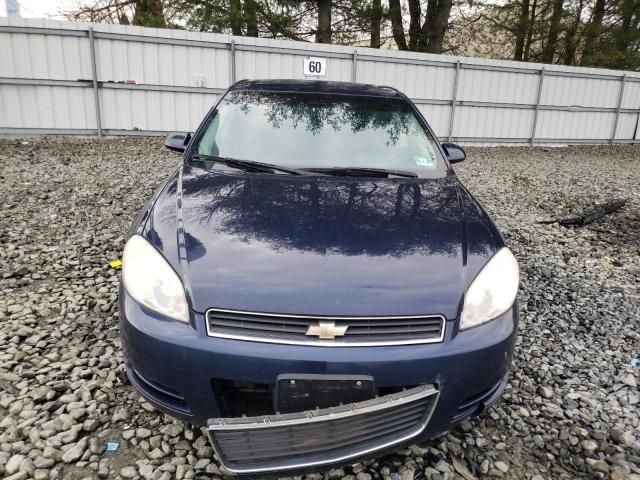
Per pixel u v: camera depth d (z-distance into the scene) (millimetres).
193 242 2018
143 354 1843
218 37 11375
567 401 2578
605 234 5762
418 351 1773
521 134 15039
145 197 6195
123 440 2123
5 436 2094
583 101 15438
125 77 11078
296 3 16031
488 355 1865
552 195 7859
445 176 2912
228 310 1774
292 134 3053
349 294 1810
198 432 2178
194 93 11648
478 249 2131
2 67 10188
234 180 2584
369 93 3537
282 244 2018
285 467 1680
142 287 1925
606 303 3805
